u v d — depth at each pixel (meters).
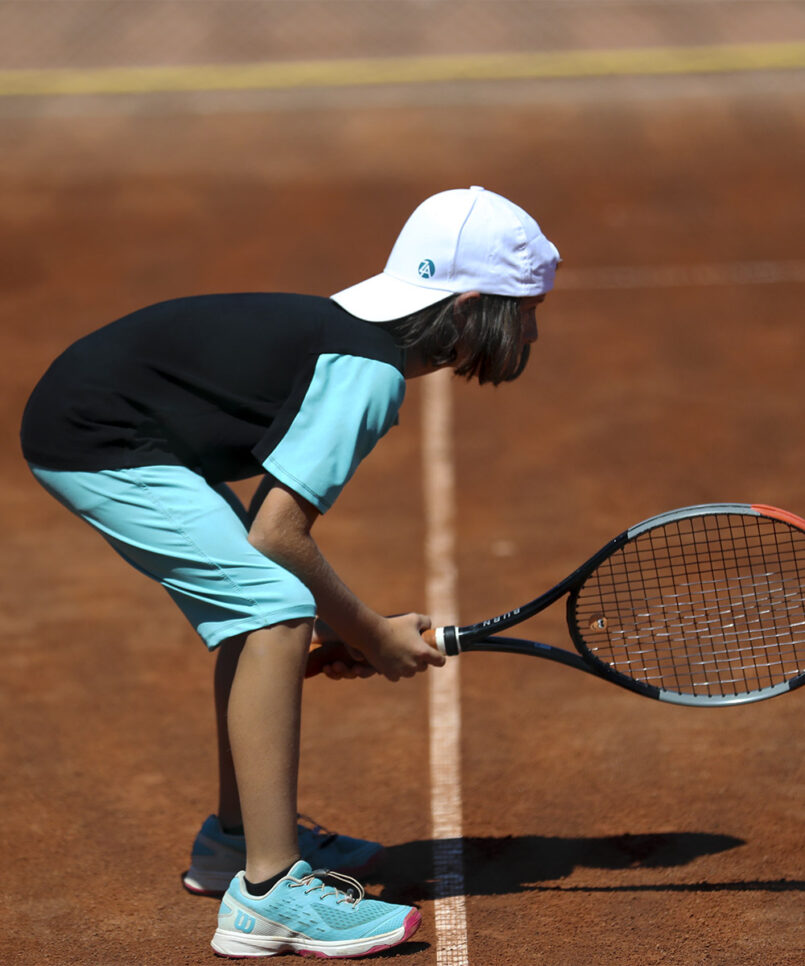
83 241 39.91
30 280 36.53
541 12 75.25
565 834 12.60
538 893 11.53
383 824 12.93
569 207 42.78
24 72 65.50
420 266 10.25
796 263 36.84
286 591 10.00
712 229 40.19
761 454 24.25
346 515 22.44
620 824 12.74
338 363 9.89
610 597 15.65
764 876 11.66
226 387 9.91
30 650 17.61
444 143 51.03
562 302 34.47
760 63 63.44
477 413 27.28
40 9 76.38
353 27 73.44
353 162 48.62
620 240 39.53
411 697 15.88
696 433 25.50
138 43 70.50
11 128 55.06
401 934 10.47
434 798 13.41
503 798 13.37
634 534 10.75
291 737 10.24
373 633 10.55
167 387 9.98
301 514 9.95
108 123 55.56
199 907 11.55
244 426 10.04
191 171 47.88
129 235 40.44
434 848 12.42
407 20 74.50
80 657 17.36
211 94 60.53
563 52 67.50
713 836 12.43
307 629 10.19
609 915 11.12
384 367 9.98
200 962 10.64
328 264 37.47
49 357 30.94
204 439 10.04
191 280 36.34
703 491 22.69
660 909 11.18
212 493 10.14
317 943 10.48
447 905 11.40
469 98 58.69
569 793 13.41
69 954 10.80
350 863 11.79
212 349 9.94
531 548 20.67
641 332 31.92
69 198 44.59
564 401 27.69
